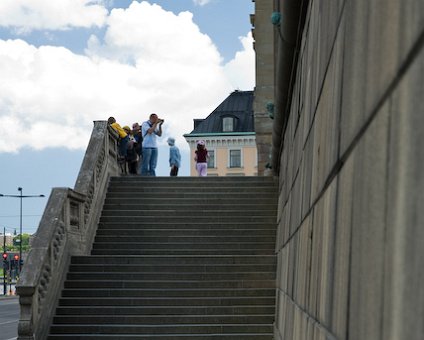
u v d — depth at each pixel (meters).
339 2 2.71
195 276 13.08
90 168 15.59
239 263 13.75
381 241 1.55
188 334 11.07
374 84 1.72
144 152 21.17
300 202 5.12
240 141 86.06
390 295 1.42
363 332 1.73
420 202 1.22
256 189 17.88
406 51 1.35
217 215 16.83
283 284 7.73
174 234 15.81
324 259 2.92
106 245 15.31
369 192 1.75
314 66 4.17
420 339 1.17
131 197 17.58
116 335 11.03
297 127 6.20
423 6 1.23
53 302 11.72
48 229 11.89
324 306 2.80
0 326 22.62
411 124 1.30
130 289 12.44
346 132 2.29
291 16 5.64
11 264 66.19
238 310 11.70
